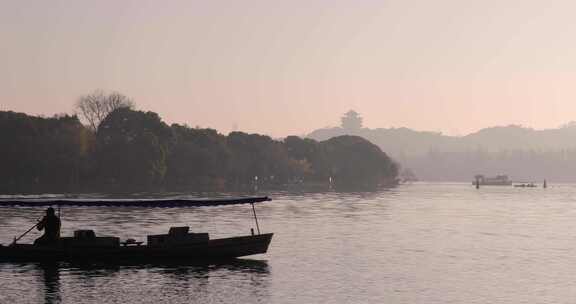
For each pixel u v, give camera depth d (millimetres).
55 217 71688
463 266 70250
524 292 56938
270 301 53312
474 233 105250
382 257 76562
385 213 153375
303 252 80250
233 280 61625
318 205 185000
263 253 76750
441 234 103125
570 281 61875
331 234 101438
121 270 66500
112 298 54156
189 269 67375
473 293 56469
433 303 52812
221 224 117250
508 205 199250
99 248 70062
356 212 155625
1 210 146125
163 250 71125
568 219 137750
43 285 58969
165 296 54938
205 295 55375
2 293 55688
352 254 78812
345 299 54062
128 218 128875
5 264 69375
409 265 70750
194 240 72188
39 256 69625
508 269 68500
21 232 98062
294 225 116812
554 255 79062
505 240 95062
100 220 123188
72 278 62219
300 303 52656
